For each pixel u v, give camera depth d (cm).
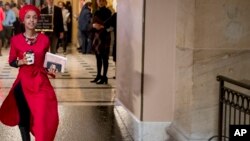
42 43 544
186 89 585
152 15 628
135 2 673
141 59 637
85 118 790
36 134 525
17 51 544
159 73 638
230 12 560
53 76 559
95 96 997
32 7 545
